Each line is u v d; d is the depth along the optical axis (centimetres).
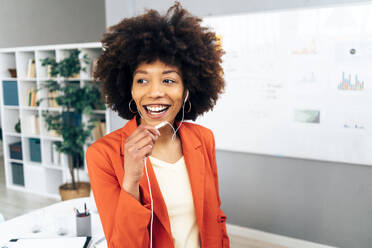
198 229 93
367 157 248
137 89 83
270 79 274
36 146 406
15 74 413
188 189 92
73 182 353
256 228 298
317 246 273
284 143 276
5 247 133
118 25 90
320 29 251
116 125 342
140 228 73
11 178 438
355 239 261
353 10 238
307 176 272
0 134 612
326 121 259
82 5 559
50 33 591
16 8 565
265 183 289
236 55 284
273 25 267
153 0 311
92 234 154
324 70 254
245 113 288
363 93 243
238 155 298
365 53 238
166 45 80
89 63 352
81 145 347
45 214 184
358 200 257
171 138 95
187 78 89
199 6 296
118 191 81
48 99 390
